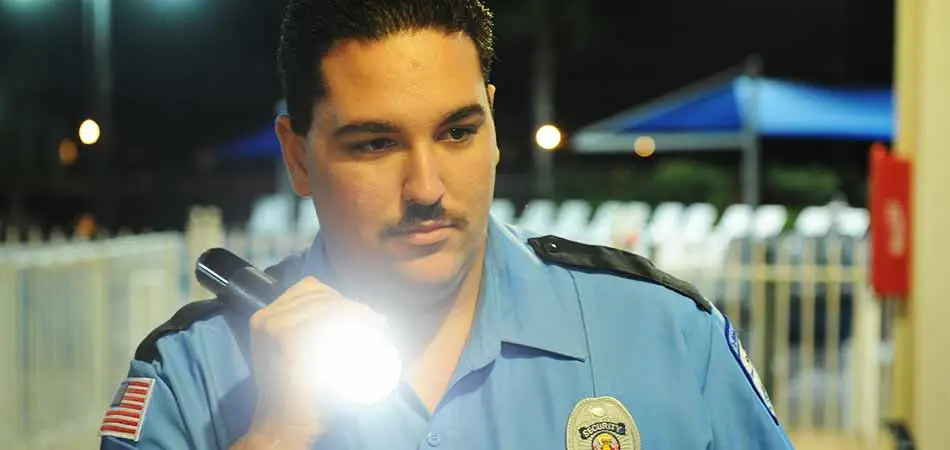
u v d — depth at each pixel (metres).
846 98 11.79
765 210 14.22
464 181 1.31
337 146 1.30
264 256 7.25
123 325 5.68
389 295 1.35
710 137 12.05
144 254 5.89
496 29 1.49
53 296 5.06
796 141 22.20
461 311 1.43
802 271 6.38
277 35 1.47
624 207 14.45
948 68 3.19
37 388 4.92
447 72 1.27
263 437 1.26
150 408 1.41
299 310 1.27
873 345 6.17
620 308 1.46
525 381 1.39
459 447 1.36
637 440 1.38
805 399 6.39
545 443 1.37
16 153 23.36
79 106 24.38
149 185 26.30
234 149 17.34
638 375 1.41
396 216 1.29
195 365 1.42
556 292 1.45
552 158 24.97
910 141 3.36
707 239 7.44
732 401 1.45
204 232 6.40
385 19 1.26
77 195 23.44
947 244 3.22
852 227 12.52
